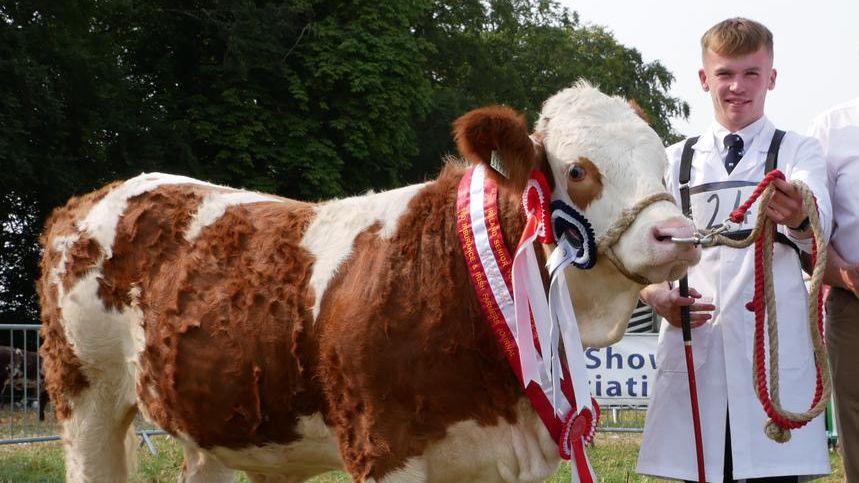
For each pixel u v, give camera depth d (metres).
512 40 35.66
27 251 19.28
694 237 3.02
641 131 3.24
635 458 8.04
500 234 3.45
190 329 4.00
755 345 3.37
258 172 21.78
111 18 22.23
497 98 32.91
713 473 3.83
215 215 4.23
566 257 3.27
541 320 3.38
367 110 22.27
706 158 3.95
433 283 3.48
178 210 4.33
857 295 3.87
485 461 3.50
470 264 3.46
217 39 22.38
